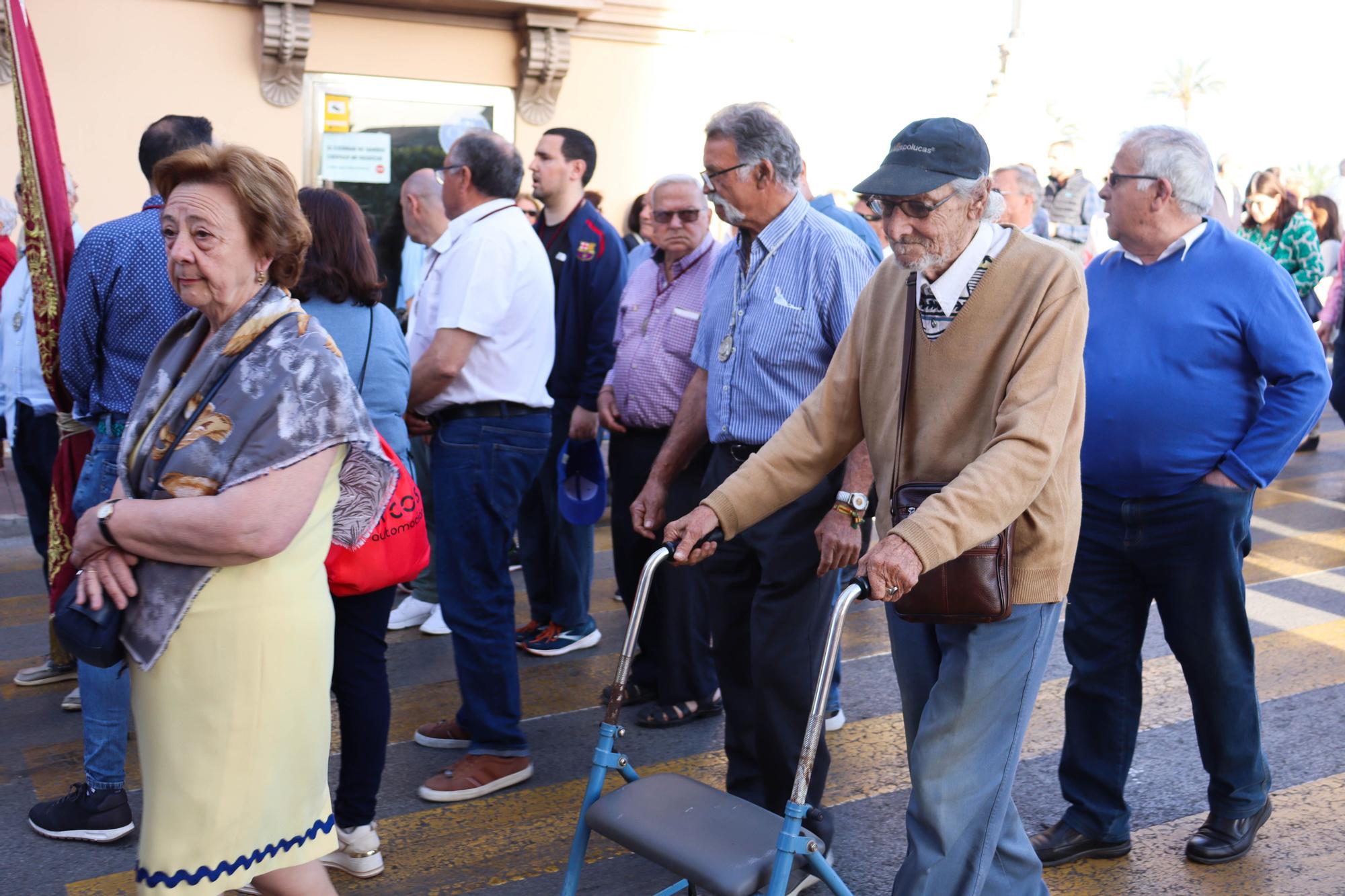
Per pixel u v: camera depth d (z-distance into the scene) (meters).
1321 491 8.31
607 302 4.85
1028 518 2.45
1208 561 3.19
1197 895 3.21
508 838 3.53
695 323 4.25
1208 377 3.14
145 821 2.23
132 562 2.18
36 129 3.39
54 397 3.55
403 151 9.50
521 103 9.77
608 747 2.43
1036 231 9.10
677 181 4.16
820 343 3.22
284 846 2.30
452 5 9.30
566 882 2.39
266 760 2.24
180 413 2.18
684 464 3.68
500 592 3.81
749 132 3.17
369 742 3.23
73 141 8.61
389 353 3.40
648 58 10.16
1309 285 9.12
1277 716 4.46
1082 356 2.44
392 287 9.59
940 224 2.39
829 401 2.76
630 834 2.27
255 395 2.15
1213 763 3.38
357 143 9.34
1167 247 3.21
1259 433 3.10
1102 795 3.38
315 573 2.29
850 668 4.98
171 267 2.19
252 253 2.21
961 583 2.37
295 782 2.30
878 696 4.67
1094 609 3.33
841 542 2.99
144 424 2.24
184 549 2.11
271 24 8.75
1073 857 3.38
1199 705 3.35
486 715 3.80
